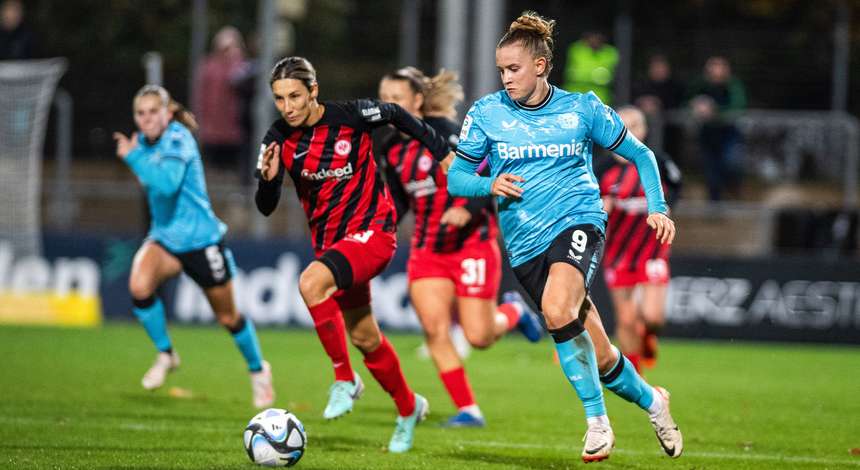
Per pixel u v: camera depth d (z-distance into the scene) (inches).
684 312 1909.4
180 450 862.5
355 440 935.7
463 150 781.9
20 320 1984.5
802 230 1958.7
